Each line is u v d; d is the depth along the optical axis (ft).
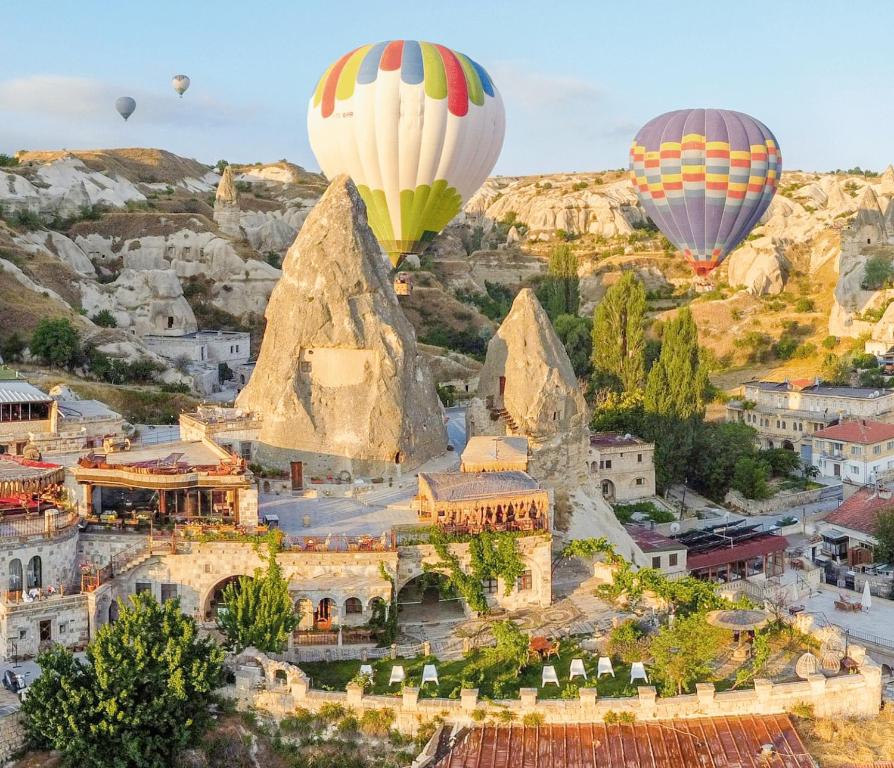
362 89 329.31
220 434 282.56
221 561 231.30
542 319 310.24
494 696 205.36
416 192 338.75
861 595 330.54
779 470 473.67
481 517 245.86
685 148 468.34
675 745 197.77
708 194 468.75
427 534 242.37
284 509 261.03
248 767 197.88
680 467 418.31
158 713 193.57
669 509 400.47
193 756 195.72
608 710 203.10
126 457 254.06
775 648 230.48
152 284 594.24
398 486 278.26
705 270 487.61
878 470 464.24
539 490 249.75
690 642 214.90
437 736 199.41
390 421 283.79
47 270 577.84
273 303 296.10
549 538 246.27
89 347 506.48
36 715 190.08
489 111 341.21
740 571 345.92
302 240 294.87
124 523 239.30
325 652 223.51
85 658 216.95
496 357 310.45
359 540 235.61
